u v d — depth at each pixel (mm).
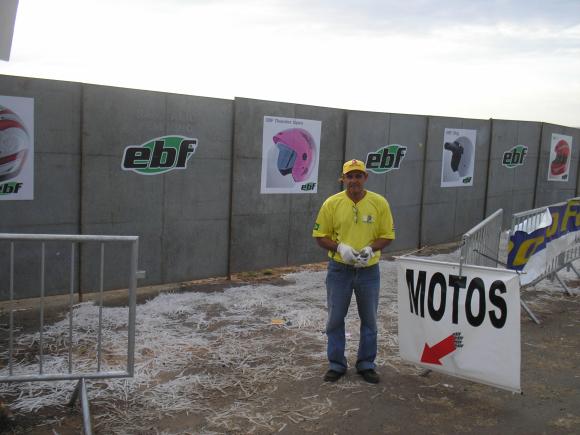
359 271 4695
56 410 4148
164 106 7574
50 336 5664
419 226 11555
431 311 4727
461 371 4598
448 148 11828
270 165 8812
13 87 6434
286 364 5172
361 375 4922
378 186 10586
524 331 6441
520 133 13758
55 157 6812
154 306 6781
